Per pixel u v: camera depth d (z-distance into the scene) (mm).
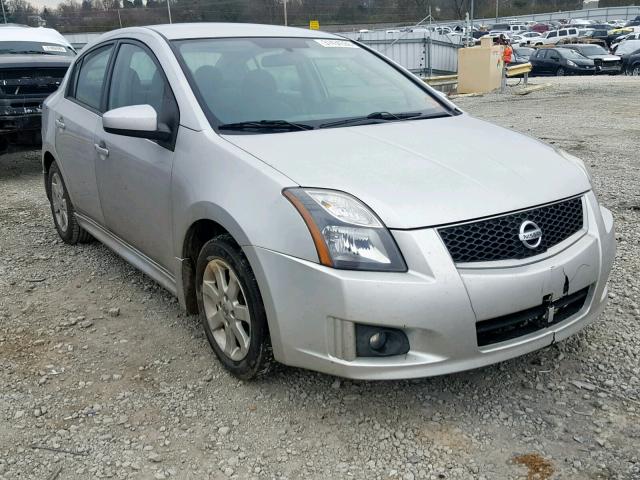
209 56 3766
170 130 3465
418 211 2623
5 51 9148
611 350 3371
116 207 4086
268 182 2811
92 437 2805
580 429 2746
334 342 2631
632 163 7934
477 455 2609
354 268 2564
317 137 3277
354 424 2834
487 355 2678
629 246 4898
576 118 12328
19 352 3566
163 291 4375
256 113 3496
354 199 2668
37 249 5324
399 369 2590
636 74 26984
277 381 3170
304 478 2520
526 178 2959
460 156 3102
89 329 3830
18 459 2666
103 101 4336
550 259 2777
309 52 4172
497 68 20203
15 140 8008
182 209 3264
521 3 82500
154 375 3299
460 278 2568
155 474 2562
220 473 2562
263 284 2764
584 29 48438
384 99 4027
